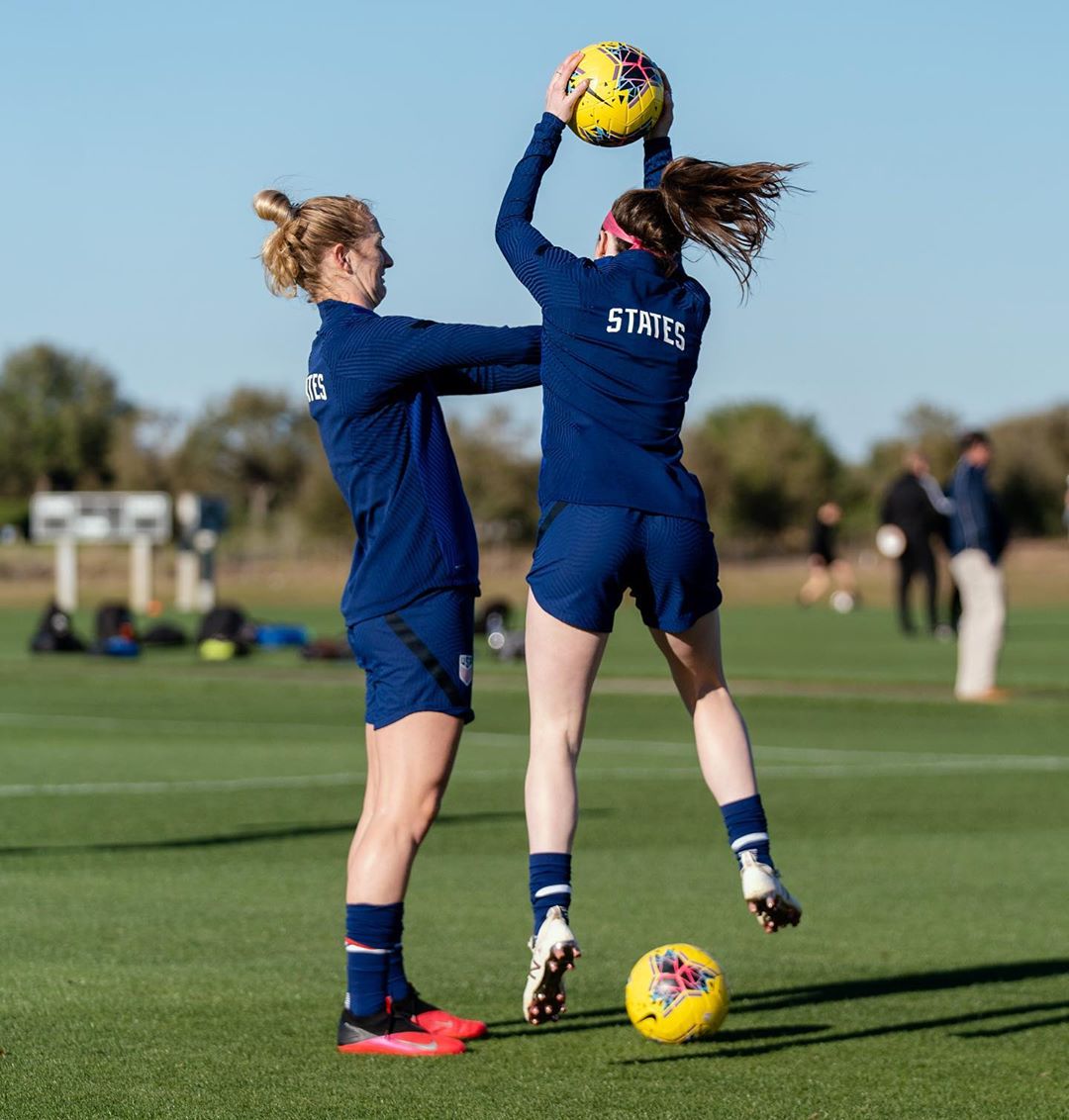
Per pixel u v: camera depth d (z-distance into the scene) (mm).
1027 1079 7527
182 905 11914
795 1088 7344
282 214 8539
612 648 45156
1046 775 20656
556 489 7820
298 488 149375
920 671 35844
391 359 7988
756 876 7777
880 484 135000
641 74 8430
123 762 21219
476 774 20453
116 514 63000
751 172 7973
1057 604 75562
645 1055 7957
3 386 173875
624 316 7781
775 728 26391
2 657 40125
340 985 9328
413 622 8062
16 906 11789
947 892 12906
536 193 8297
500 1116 6828
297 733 25047
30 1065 7566
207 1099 7023
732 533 131250
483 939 10938
